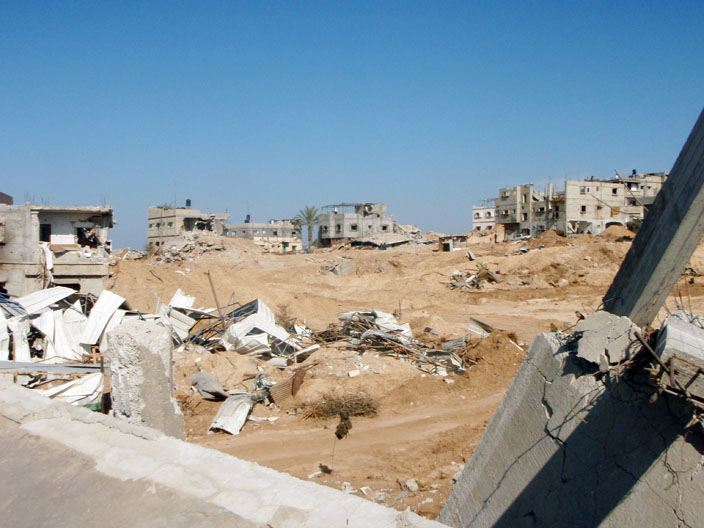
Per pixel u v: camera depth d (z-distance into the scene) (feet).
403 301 134.31
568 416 20.27
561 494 20.42
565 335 21.75
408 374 61.82
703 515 16.28
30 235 86.07
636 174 235.40
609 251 157.69
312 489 14.34
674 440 16.98
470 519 24.40
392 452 43.50
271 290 110.01
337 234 315.37
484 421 49.62
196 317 82.38
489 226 325.62
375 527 12.20
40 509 15.43
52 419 21.49
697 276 124.67
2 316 64.34
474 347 70.49
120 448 18.08
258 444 46.19
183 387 57.06
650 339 17.76
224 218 327.67
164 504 14.44
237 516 13.35
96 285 89.56
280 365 66.59
